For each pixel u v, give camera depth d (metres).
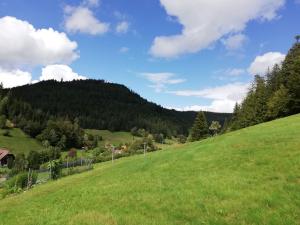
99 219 23.09
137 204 25.59
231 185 26.36
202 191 26.08
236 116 141.75
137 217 22.64
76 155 176.38
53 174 82.00
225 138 47.28
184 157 41.03
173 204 24.39
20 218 28.86
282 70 114.44
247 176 28.05
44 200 35.09
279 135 39.69
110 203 27.22
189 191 26.62
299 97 93.25
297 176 25.77
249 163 31.52
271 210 21.06
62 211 27.70
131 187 31.33
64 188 42.09
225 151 38.19
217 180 28.23
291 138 36.78
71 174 81.88
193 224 20.53
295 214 20.06
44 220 25.94
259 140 39.19
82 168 87.19
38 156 160.38
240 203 22.66
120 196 28.77
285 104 95.25
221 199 24.00
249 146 37.50
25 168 144.00
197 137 136.25
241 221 20.14
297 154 30.36
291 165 28.16
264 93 112.06
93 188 34.50
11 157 180.75
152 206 24.66
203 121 137.38
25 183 75.62
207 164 34.97
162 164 40.94
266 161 30.72
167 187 29.06
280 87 101.25
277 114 97.69
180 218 21.80
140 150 177.88
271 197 22.70
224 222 20.25
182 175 32.84
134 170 42.66
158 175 34.94
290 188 23.77
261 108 110.19
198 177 30.48
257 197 23.12
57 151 174.50
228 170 31.02
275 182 25.47
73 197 32.47
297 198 22.05
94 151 184.88
